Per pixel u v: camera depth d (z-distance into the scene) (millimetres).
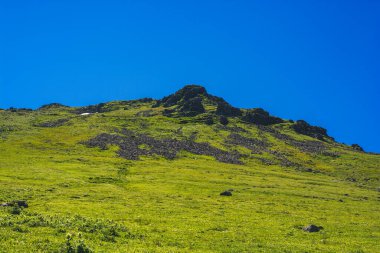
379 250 40281
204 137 182000
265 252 35594
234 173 119875
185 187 89500
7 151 128625
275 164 148250
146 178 100000
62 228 34812
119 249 30797
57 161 117562
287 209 69000
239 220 54000
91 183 87500
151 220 49438
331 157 173250
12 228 33375
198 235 41219
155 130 189125
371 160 171625
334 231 50281
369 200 91438
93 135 167125
